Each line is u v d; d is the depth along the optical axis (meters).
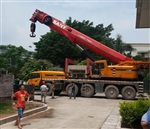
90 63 29.45
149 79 28.84
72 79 29.25
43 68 45.00
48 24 29.75
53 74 31.08
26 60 54.25
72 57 56.19
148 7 9.12
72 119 14.43
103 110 18.42
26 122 13.31
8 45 56.50
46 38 57.00
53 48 55.66
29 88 22.50
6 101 18.97
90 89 28.41
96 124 13.02
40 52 56.56
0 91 20.09
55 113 16.66
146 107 11.27
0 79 20.14
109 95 27.69
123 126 11.58
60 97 27.80
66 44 55.34
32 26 28.64
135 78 27.59
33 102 20.45
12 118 13.51
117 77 27.92
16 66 53.09
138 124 11.42
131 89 27.03
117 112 16.88
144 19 10.66
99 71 28.50
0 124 12.47
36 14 29.39
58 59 55.81
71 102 23.22
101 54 29.05
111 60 28.83
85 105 21.28
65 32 29.69
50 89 29.55
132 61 27.88
